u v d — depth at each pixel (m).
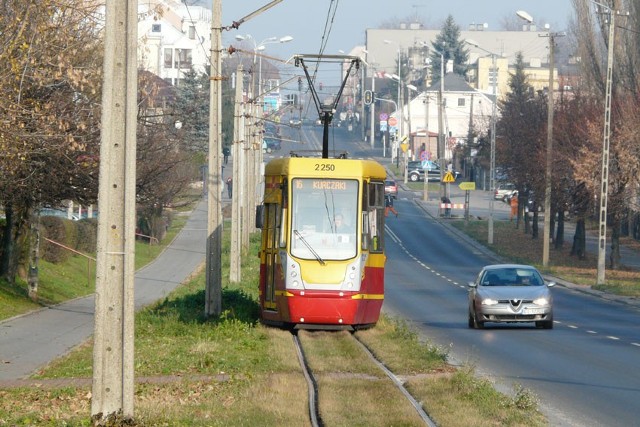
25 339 62.12
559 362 54.22
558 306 106.25
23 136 52.88
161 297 99.81
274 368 48.75
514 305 75.56
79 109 67.00
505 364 53.22
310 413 35.91
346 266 67.00
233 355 53.00
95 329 31.22
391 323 71.56
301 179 68.88
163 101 130.25
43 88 61.91
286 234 67.94
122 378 31.25
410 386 42.53
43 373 47.72
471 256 185.00
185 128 145.62
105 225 31.00
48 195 80.94
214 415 34.97
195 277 127.50
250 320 71.62
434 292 122.06
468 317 84.75
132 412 31.41
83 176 76.56
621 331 75.56
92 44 65.94
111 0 30.86
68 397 39.91
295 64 94.94
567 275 148.88
